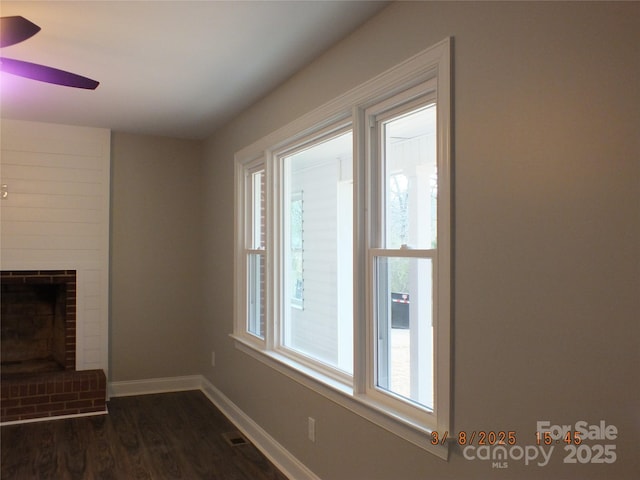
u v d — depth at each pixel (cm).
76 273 466
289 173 381
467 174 184
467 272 184
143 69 313
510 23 166
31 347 491
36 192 452
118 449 358
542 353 154
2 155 440
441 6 197
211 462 337
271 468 327
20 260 446
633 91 130
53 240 458
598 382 138
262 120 372
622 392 132
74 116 430
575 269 144
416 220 227
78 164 467
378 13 237
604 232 137
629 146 131
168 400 478
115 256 489
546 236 153
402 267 234
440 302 195
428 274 219
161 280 507
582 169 143
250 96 368
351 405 254
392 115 239
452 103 190
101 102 387
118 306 490
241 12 238
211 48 280
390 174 245
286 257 371
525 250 160
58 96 371
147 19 246
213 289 486
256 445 367
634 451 129
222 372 457
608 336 135
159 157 507
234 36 264
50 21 248
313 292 421
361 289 253
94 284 473
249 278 414
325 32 259
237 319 419
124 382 493
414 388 225
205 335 508
